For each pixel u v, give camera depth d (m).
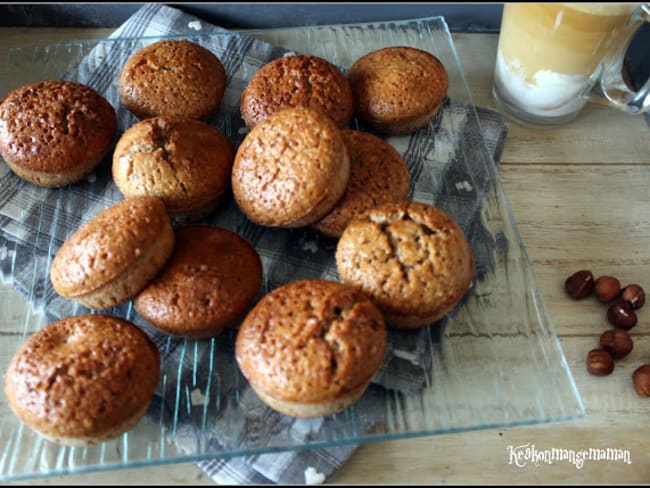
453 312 0.29
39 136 0.31
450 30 0.43
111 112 0.33
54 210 0.32
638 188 0.35
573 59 0.33
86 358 0.24
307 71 0.33
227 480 0.25
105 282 0.25
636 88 0.40
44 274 0.30
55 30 0.42
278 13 0.42
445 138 0.35
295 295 0.25
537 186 0.35
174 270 0.27
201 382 0.27
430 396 0.26
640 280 0.32
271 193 0.28
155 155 0.29
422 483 0.26
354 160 0.30
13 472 0.24
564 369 0.27
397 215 0.27
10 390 0.24
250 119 0.33
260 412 0.26
